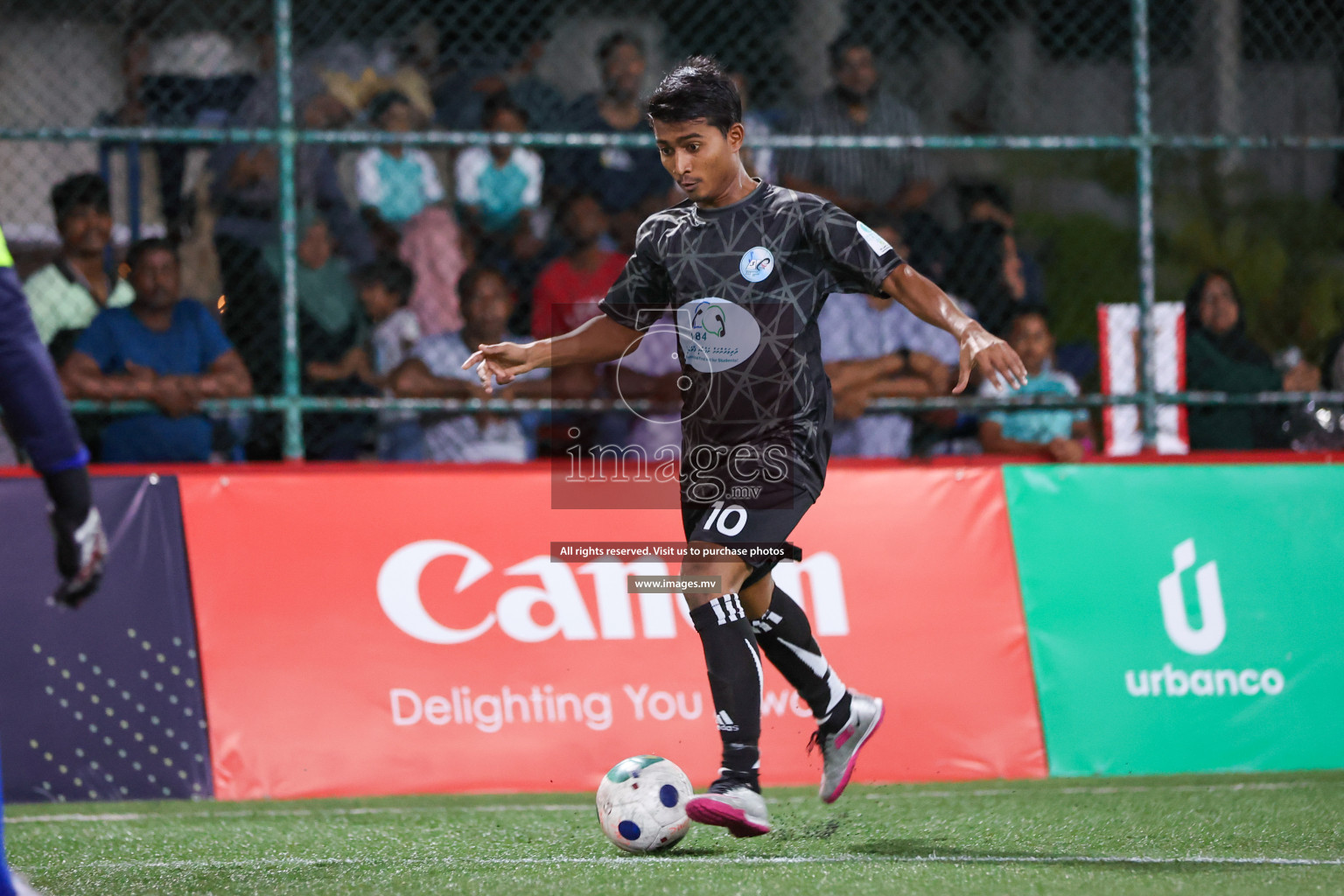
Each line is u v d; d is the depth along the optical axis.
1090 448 21.50
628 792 12.15
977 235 23.23
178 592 16.98
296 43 24.95
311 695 16.83
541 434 20.34
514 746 16.84
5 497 16.97
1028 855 12.14
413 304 22.39
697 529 11.98
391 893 10.45
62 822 15.22
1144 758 17.56
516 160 23.92
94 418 19.67
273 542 17.30
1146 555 18.31
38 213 25.80
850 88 23.80
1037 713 17.61
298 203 22.34
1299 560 18.58
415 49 25.64
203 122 23.28
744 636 11.90
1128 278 32.41
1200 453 19.09
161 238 19.94
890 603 17.73
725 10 29.72
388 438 20.77
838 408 20.58
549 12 29.95
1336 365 22.94
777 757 17.08
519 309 22.77
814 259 11.97
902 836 13.23
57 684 16.55
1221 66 31.25
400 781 16.59
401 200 23.52
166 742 16.53
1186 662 18.00
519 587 17.41
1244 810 14.88
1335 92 30.30
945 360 21.55
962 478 18.42
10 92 25.91
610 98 23.61
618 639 17.36
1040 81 33.50
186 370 19.75
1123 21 31.00
